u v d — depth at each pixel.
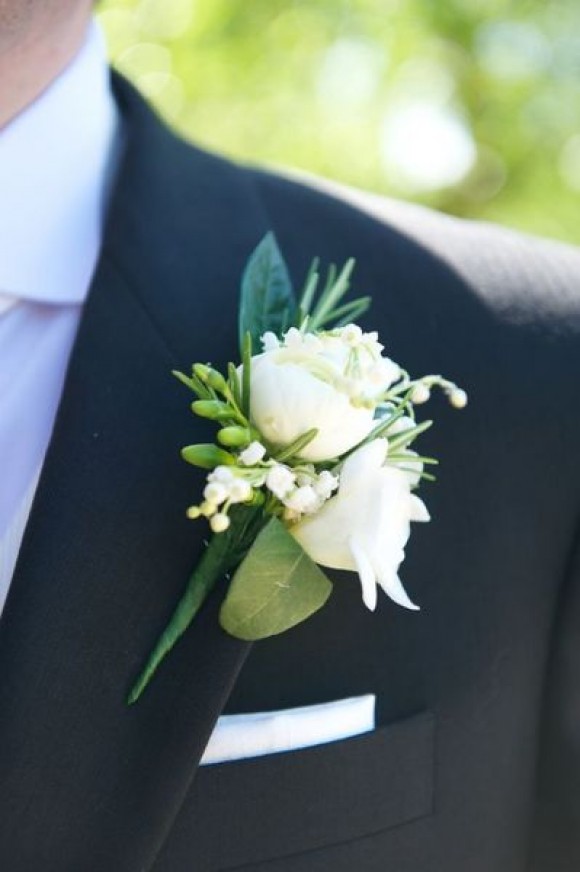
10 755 0.45
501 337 0.54
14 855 0.45
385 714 0.51
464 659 0.51
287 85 1.47
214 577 0.45
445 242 0.56
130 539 0.47
